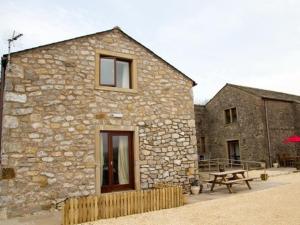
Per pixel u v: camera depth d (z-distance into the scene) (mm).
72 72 7402
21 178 6336
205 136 19891
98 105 7656
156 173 8289
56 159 6824
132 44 8586
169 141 8711
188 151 9023
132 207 6168
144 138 8281
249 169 15141
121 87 8359
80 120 7312
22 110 6578
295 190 8414
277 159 16188
